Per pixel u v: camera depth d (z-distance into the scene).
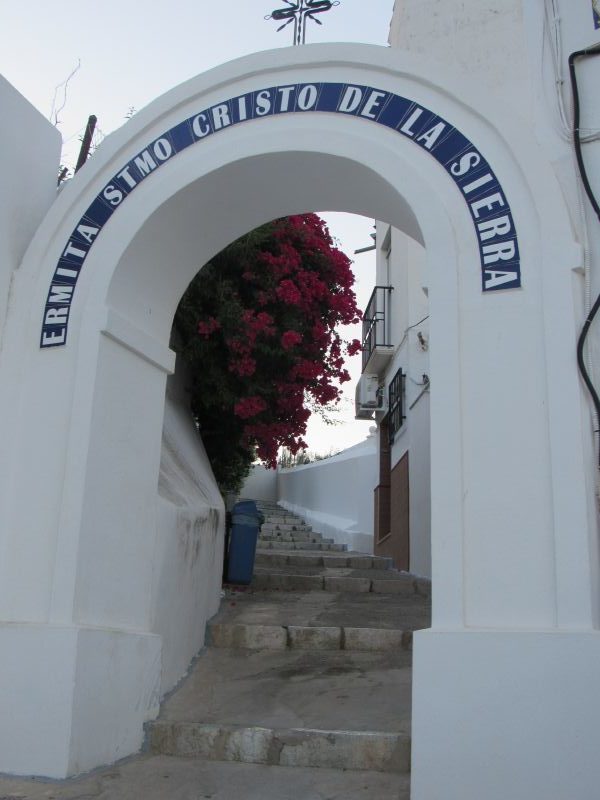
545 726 3.35
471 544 3.72
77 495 4.31
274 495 22.33
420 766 3.46
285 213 5.23
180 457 6.68
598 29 4.26
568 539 3.55
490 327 3.91
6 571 4.38
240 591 7.68
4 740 3.96
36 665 4.00
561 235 3.86
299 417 7.57
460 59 4.68
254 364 6.94
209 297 6.98
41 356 4.68
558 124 4.22
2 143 4.79
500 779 3.35
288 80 4.68
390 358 11.72
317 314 7.33
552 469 3.64
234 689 5.07
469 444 3.83
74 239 4.83
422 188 4.20
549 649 3.41
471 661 3.50
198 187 4.74
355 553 11.91
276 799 3.66
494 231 4.01
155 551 4.92
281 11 5.82
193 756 4.32
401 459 10.38
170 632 5.11
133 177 4.85
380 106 4.45
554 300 3.81
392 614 6.70
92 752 4.03
